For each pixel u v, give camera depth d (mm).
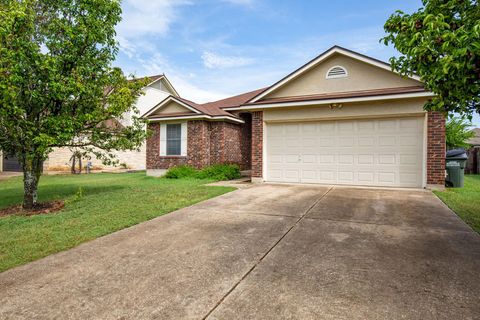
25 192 7113
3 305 2672
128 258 3736
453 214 5723
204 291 2863
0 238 4594
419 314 2436
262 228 4949
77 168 19391
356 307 2549
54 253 3963
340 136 9906
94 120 7758
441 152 8555
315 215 5781
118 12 7777
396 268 3307
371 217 5566
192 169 13445
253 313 2477
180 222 5434
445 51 3156
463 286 2885
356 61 9859
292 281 3039
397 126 9164
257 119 11016
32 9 6918
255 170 11070
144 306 2615
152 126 14859
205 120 14039
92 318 2449
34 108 7004
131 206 6809
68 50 7039
